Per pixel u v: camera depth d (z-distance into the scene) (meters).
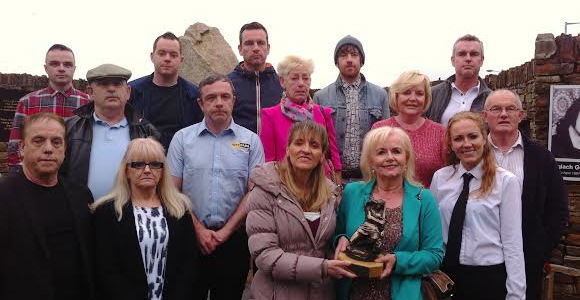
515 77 6.41
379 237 2.87
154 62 4.75
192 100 4.75
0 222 2.84
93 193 3.69
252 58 4.95
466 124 3.35
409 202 3.07
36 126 3.01
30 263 2.85
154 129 3.99
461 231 3.32
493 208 3.28
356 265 2.80
